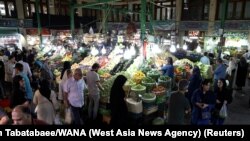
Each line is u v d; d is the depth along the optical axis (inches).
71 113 185.2
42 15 573.3
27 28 573.6
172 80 269.7
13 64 277.7
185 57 407.8
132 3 716.7
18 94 173.3
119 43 384.5
